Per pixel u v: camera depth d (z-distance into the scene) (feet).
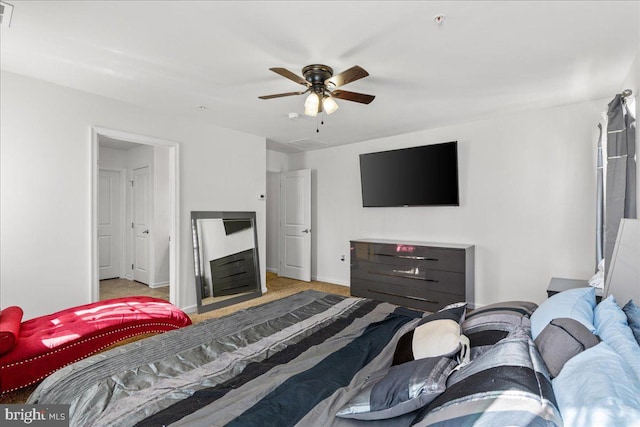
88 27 6.51
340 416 3.35
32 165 8.96
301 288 16.65
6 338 6.32
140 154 17.70
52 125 9.27
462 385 2.94
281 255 19.85
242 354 4.81
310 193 18.40
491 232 12.69
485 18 6.11
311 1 5.65
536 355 3.28
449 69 8.29
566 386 2.66
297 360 4.63
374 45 7.12
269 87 9.51
